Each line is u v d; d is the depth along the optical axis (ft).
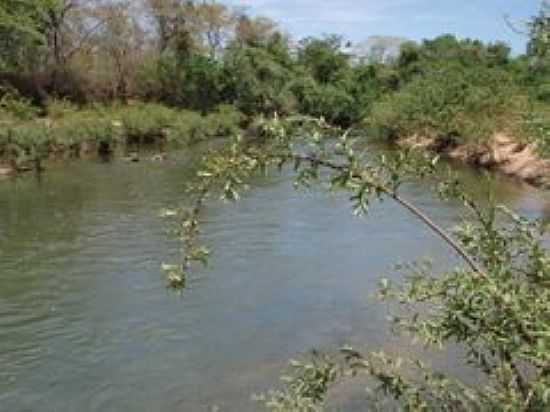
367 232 73.87
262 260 62.18
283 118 13.12
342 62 287.89
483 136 130.72
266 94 225.97
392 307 48.75
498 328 12.14
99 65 203.82
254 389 36.83
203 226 75.25
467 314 12.44
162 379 38.27
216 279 56.08
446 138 147.54
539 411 11.92
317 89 243.40
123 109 176.65
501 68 184.85
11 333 44.96
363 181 13.01
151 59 215.10
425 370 14.55
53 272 57.93
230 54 225.97
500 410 12.33
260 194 95.66
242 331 45.24
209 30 229.45
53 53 194.29
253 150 13.04
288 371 38.81
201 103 219.61
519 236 14.16
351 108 243.19
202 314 48.21
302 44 293.84
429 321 13.05
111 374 38.99
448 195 14.16
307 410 14.06
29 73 188.65
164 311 48.78
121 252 64.03
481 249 13.66
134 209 84.38
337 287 54.44
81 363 40.50
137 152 145.38
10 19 170.30
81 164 125.39
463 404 13.70
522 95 131.54
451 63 200.54
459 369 37.27
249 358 40.93
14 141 117.08
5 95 162.30
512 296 12.10
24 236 70.49
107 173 114.73
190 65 219.41
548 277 13.19
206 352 41.86
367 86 266.36
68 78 195.00
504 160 123.24
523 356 11.65
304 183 13.10
